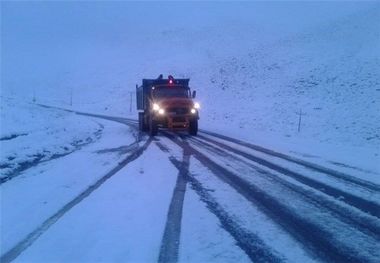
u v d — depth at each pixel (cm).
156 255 633
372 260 633
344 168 1425
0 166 1394
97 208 882
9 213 859
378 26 5778
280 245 686
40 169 1366
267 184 1134
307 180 1205
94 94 7250
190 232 736
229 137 2417
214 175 1238
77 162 1462
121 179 1167
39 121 2925
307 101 3709
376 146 2153
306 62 5250
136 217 820
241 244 684
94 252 646
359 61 4503
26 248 667
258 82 5081
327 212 883
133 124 3434
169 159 1529
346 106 3262
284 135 2680
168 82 2659
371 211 897
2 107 3388
